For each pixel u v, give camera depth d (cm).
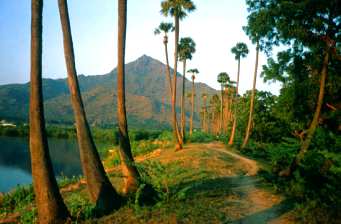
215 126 10706
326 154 1255
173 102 3102
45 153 844
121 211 908
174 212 848
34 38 834
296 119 1922
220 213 843
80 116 970
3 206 1655
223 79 6569
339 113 1589
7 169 4441
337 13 1148
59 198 856
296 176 1160
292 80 1686
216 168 1827
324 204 856
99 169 975
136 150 4006
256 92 4300
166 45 3294
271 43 1282
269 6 1218
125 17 1121
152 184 1047
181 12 2962
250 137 4191
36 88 838
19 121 17312
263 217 820
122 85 1121
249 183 1357
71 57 956
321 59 1356
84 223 823
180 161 2114
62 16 943
